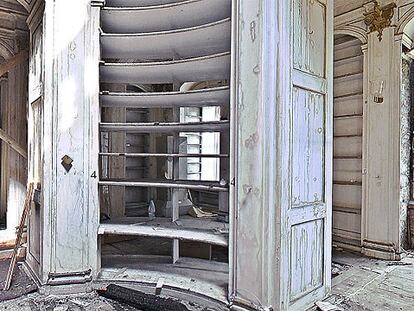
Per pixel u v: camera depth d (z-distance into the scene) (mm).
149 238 4328
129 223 3311
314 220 2574
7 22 4242
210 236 2805
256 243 2316
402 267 3586
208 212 5902
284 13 2238
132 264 3238
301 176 2434
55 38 2850
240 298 2406
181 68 2959
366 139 4152
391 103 3938
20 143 4320
